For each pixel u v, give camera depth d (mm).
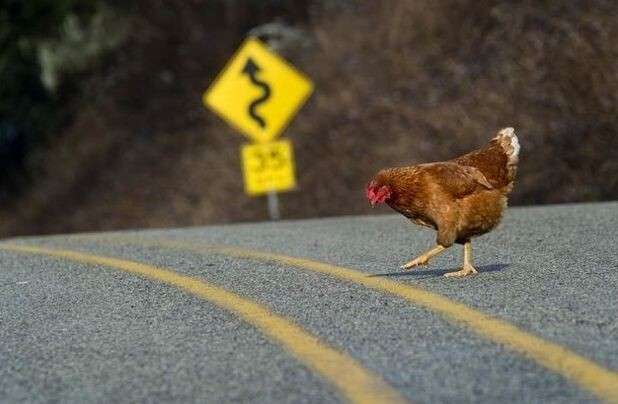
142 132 52312
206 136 49062
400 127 40344
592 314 12344
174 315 14102
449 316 12703
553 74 36562
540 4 39969
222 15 54562
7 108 57375
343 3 49844
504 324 12062
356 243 21438
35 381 11000
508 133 15055
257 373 10641
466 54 41219
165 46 55344
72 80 57375
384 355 11023
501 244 19641
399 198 14844
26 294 17062
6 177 57000
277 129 34281
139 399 9992
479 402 9148
